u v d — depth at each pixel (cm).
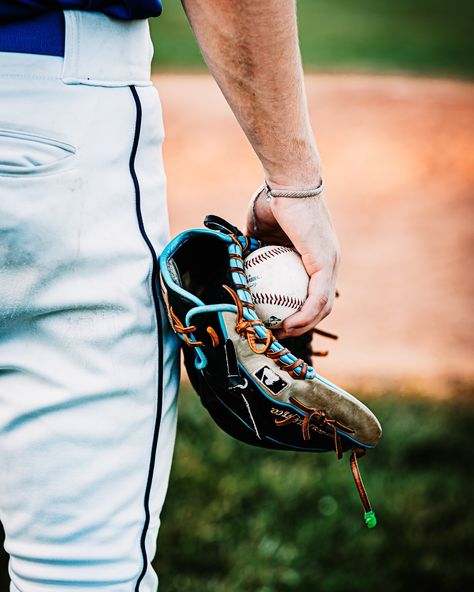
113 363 124
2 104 116
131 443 127
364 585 255
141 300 125
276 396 134
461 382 424
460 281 614
